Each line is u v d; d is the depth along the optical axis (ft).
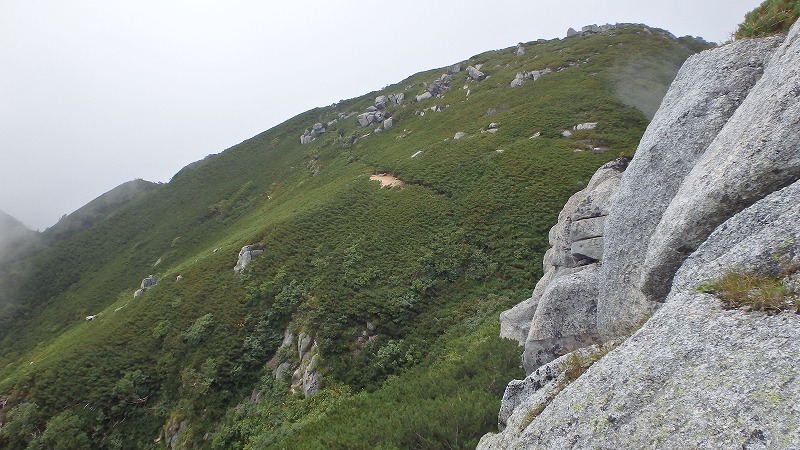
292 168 308.60
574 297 45.68
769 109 28.09
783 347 17.81
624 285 37.68
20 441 93.66
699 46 286.46
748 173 26.63
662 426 18.33
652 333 23.34
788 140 25.84
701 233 28.58
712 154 31.45
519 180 139.23
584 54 264.11
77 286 272.31
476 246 115.55
